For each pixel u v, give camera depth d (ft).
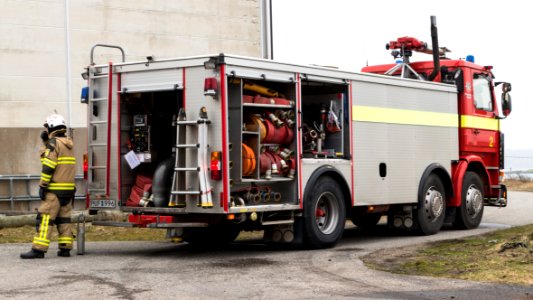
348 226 47.44
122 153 32.60
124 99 32.65
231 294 22.35
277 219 32.83
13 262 29.32
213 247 35.65
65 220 31.27
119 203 32.37
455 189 42.50
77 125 54.90
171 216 30.25
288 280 24.90
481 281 24.21
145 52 57.72
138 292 22.62
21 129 51.31
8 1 52.90
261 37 62.59
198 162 29.53
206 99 29.81
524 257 27.86
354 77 35.63
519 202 64.95
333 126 35.14
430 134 40.55
